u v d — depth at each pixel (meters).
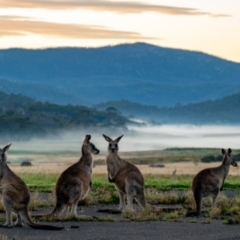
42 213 35.09
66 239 27.52
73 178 32.72
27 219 29.98
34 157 178.00
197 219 33.75
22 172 73.56
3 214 34.22
